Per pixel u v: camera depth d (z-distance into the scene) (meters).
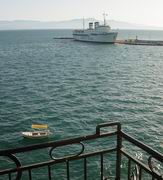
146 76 59.53
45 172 18.64
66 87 47.22
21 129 27.30
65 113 32.31
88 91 44.22
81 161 20.09
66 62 84.12
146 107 34.91
